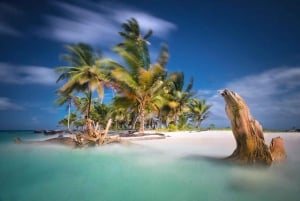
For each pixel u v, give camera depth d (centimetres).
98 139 1577
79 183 731
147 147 1503
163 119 4694
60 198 602
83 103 4466
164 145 1580
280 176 753
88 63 2673
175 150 1351
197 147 1459
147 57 2716
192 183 707
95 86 2425
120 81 2528
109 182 735
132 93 2600
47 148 1612
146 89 2553
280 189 636
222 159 1027
